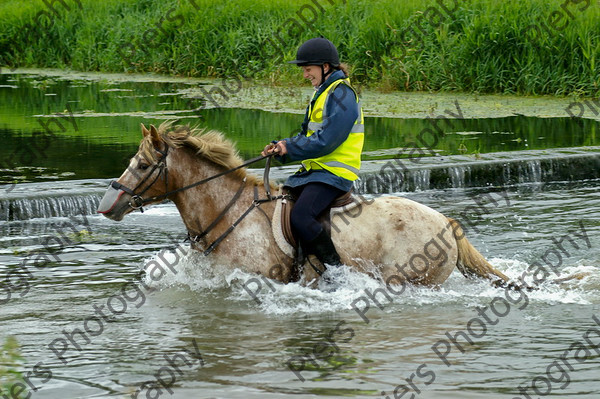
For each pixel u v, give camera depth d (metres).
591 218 12.11
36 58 35.25
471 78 24.83
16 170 15.25
